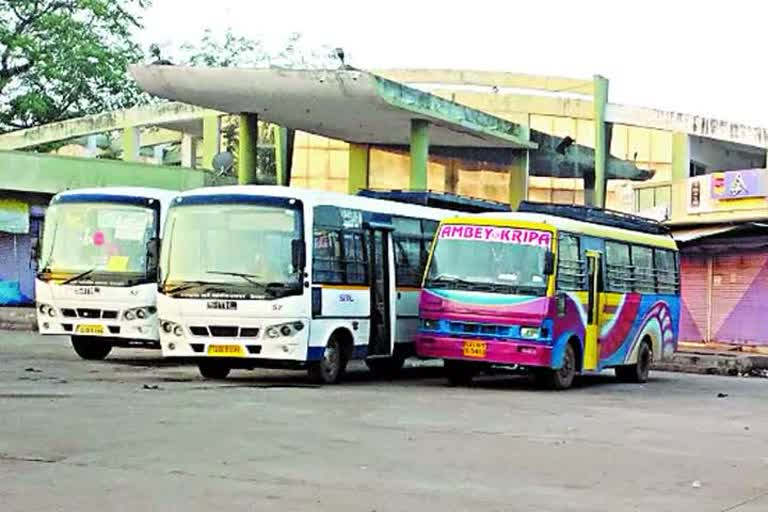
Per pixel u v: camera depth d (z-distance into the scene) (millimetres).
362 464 11078
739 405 19562
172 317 19250
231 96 31375
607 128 42219
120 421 13445
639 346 24594
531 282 20281
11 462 10516
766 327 34344
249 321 18828
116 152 52062
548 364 20297
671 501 9781
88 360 23438
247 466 10688
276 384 19406
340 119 34312
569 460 11906
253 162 33906
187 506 8820
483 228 20766
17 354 24266
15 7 50000
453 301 20484
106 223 22641
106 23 51375
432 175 43438
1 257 38625
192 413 14469
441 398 18234
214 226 19328
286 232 19062
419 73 46531
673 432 14859
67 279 22469
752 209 33375
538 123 46875
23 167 38188
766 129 38844
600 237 22641
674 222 36250
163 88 30953
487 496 9695
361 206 21016
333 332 19844
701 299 36344
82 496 9070
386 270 21734
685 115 40469
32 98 49531
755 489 10539
